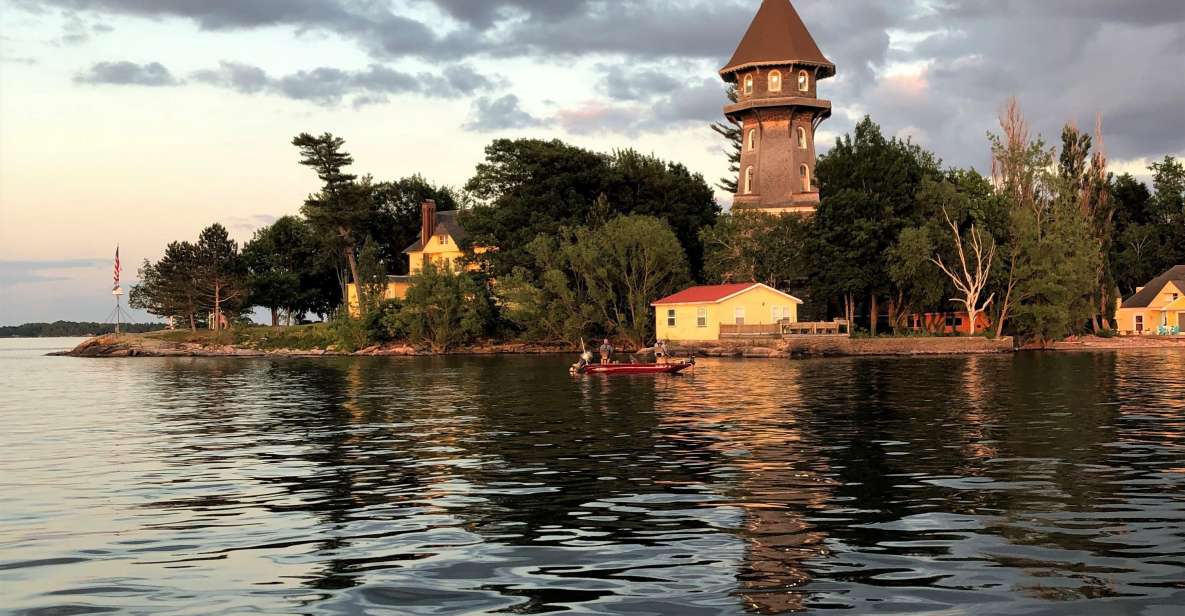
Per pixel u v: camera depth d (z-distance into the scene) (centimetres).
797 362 7350
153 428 3155
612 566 1283
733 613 1076
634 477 1995
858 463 2141
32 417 3609
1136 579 1191
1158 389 4259
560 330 10100
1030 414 3181
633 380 5284
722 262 9981
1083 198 11181
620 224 10031
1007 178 9812
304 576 1258
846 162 10100
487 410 3616
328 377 6256
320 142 11925
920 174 10575
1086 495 1734
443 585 1205
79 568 1309
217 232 13025
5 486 1978
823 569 1253
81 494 1880
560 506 1698
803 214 10325
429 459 2320
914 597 1127
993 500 1697
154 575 1269
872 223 9538
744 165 11331
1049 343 9844
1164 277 11975
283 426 3169
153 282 13988
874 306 10106
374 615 1088
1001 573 1223
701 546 1385
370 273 11188
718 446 2461
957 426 2845
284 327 12556
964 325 11212
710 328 8900
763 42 11025
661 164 11950
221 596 1169
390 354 10462
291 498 1817
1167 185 14400
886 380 5059
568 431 2858
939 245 9469
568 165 11144
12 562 1343
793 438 2602
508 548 1392
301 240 14350
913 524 1511
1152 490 1780
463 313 10388
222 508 1723
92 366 9138
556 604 1119
